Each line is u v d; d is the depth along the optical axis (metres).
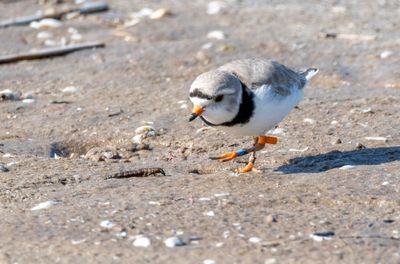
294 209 9.76
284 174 11.10
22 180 11.14
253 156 11.27
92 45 18.88
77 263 8.38
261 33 19.61
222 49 18.20
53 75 17.05
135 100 15.20
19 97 15.55
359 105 14.36
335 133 12.88
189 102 14.85
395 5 22.33
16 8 22.89
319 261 8.24
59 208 9.95
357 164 11.34
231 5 22.66
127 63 17.59
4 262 8.48
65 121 14.09
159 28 20.39
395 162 11.32
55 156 12.63
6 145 12.99
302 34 19.38
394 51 17.59
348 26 20.05
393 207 9.76
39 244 8.84
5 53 18.83
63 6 22.91
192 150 12.54
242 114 10.35
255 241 8.76
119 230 9.12
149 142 13.03
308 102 14.62
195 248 8.61
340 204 9.91
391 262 8.20
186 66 17.25
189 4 22.95
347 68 16.81
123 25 20.91
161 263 8.31
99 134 13.45
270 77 10.47
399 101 14.50
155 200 10.11
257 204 9.91
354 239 8.75
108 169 11.65
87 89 16.02
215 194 10.30
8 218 9.66
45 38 20.00
